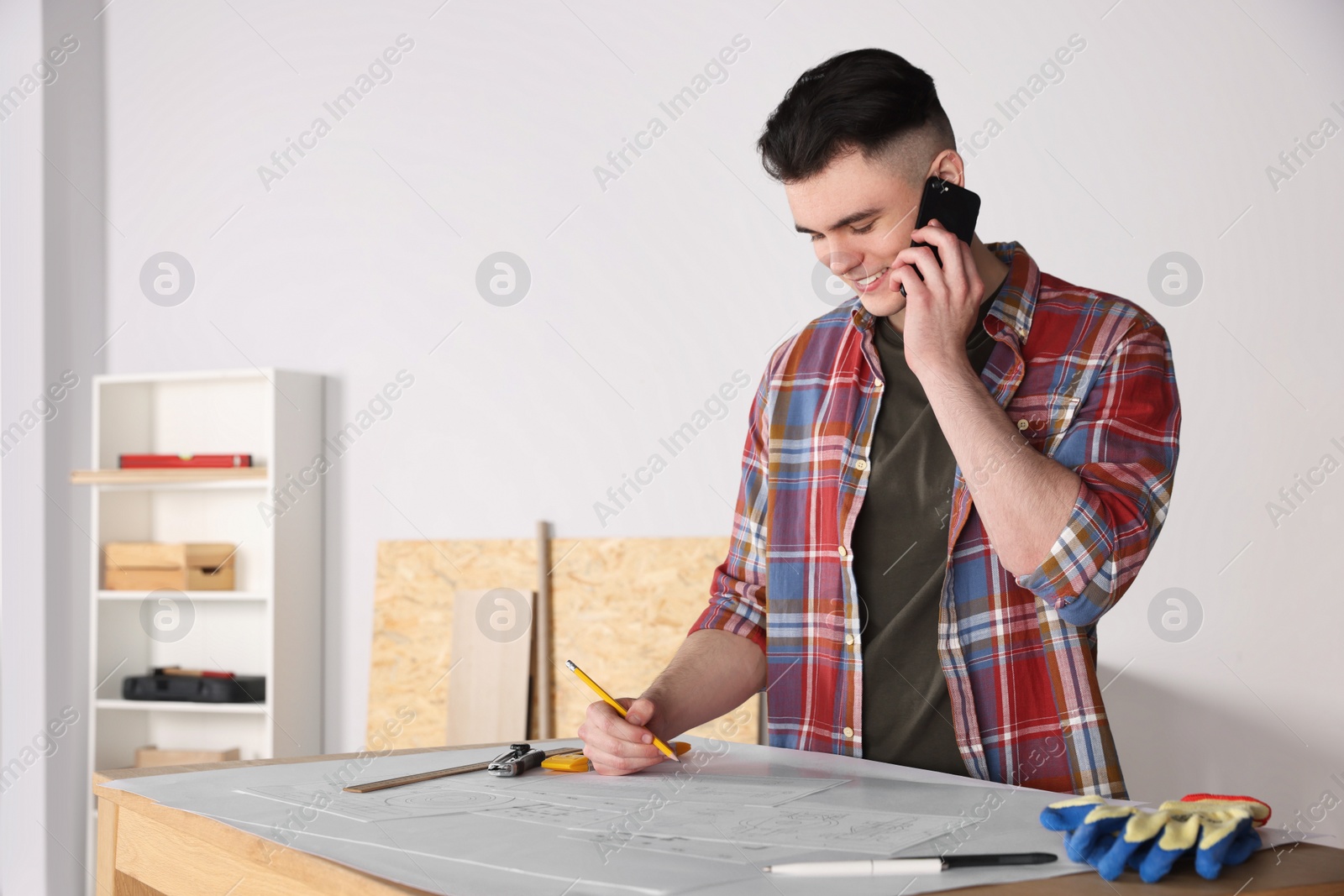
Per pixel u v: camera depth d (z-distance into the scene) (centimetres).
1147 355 114
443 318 340
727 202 309
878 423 126
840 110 111
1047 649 113
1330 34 255
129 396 366
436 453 337
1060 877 67
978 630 115
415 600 330
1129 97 268
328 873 72
